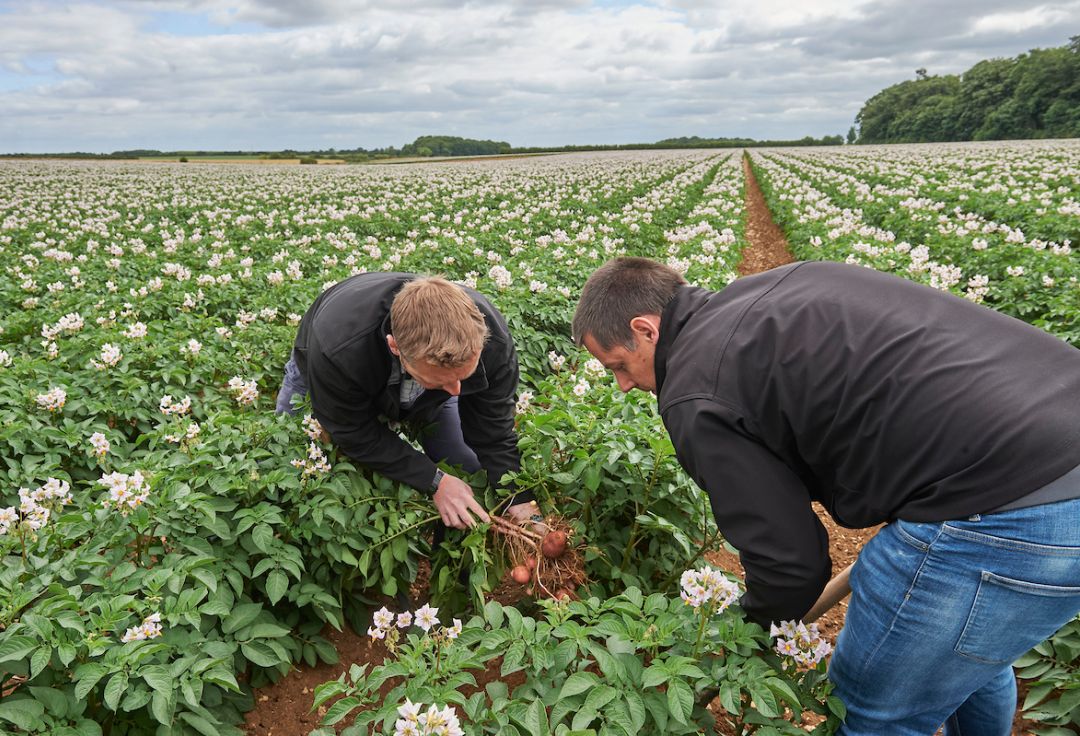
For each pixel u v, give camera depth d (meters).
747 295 2.28
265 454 3.59
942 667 2.10
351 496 3.44
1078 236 12.08
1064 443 1.79
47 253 12.13
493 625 2.68
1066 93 88.06
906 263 10.23
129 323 7.07
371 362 3.04
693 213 19.69
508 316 7.39
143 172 44.19
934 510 1.93
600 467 3.45
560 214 19.28
